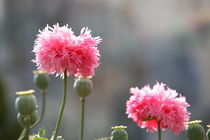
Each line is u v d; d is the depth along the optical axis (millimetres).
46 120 11391
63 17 12305
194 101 12344
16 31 12070
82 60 2227
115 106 12234
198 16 12664
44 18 12188
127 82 12547
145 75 12656
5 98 6238
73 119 11602
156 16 12852
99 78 12367
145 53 12734
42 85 2795
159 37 12828
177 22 12773
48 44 2215
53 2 12242
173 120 2193
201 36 12594
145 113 2195
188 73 12477
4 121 5574
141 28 12828
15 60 11922
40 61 2225
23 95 2320
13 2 12070
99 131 11992
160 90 2238
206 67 12500
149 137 11109
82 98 2537
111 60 12578
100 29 12609
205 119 11977
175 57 12695
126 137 2350
